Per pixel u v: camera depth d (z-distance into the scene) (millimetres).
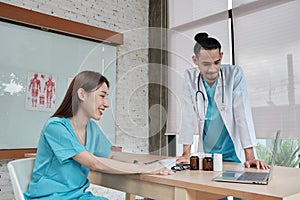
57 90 2977
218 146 1734
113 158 1385
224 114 1620
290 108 2541
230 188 1049
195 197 1245
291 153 2637
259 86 2783
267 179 1174
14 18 2693
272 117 2668
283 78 2607
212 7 3207
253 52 2855
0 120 2633
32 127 2809
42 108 2879
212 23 3203
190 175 1336
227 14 3092
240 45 2965
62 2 3137
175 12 3262
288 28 2604
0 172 2666
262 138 2736
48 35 2945
